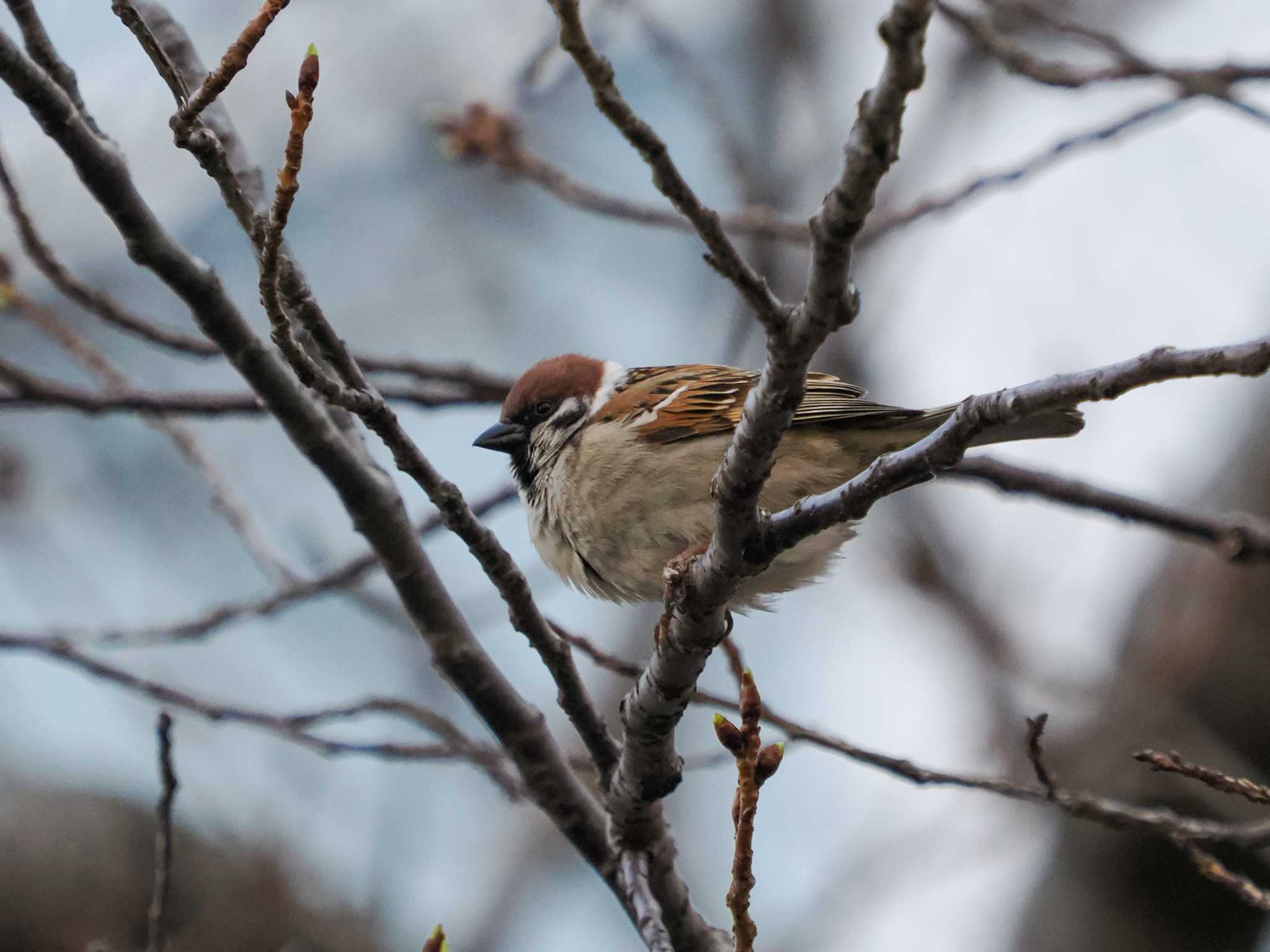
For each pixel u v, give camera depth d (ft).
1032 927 32.76
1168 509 31.99
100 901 37.47
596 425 29.86
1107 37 29.32
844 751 24.49
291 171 16.80
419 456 20.33
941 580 38.75
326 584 31.07
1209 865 23.26
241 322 22.25
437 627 24.36
